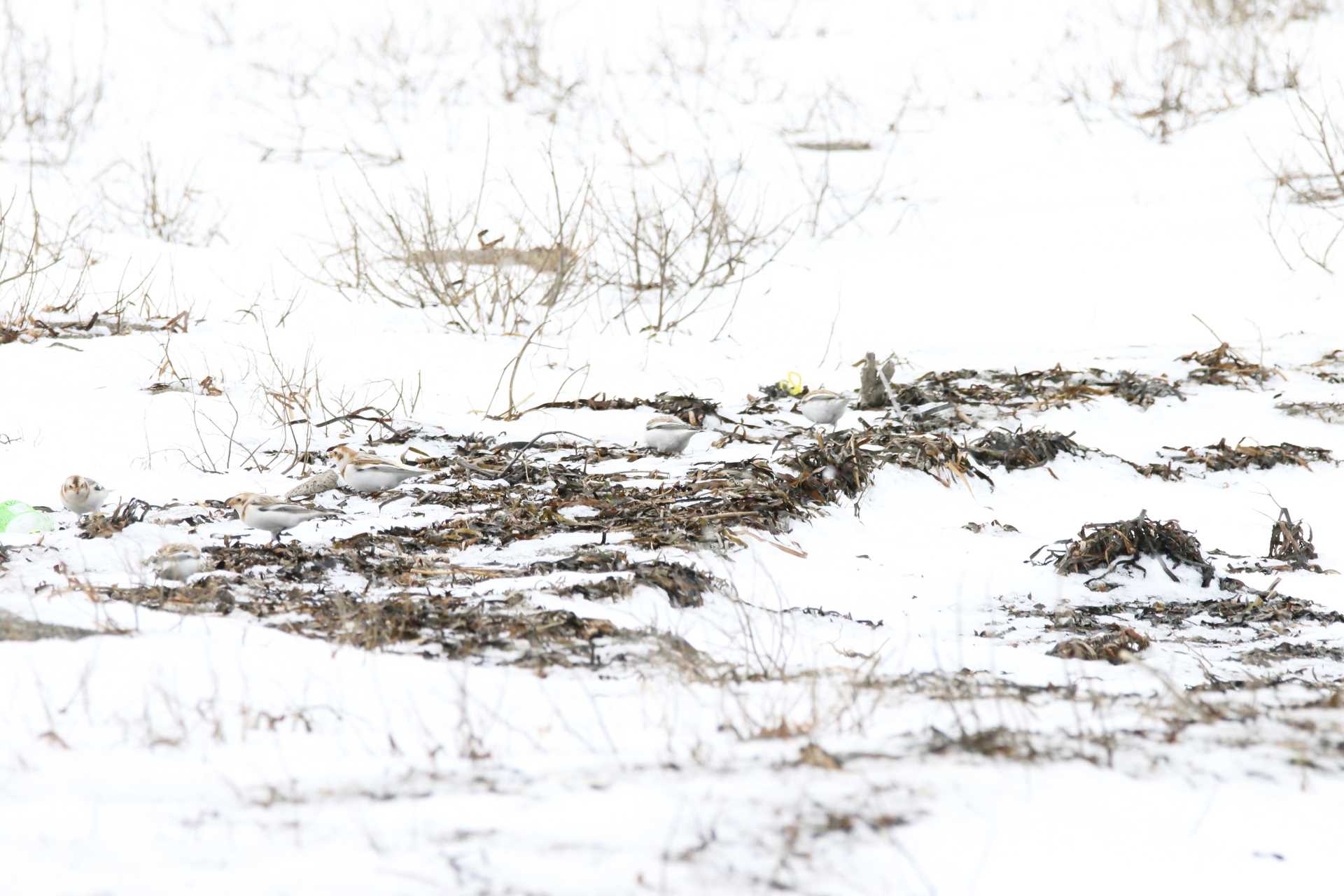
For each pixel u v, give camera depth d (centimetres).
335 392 4369
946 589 2728
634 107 8469
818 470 3391
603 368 5047
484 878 1162
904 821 1291
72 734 1507
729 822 1284
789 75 8888
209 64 8656
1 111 7856
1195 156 7544
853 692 1745
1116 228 6794
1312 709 1661
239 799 1342
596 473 3538
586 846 1227
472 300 6038
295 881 1152
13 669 1697
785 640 2197
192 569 2303
